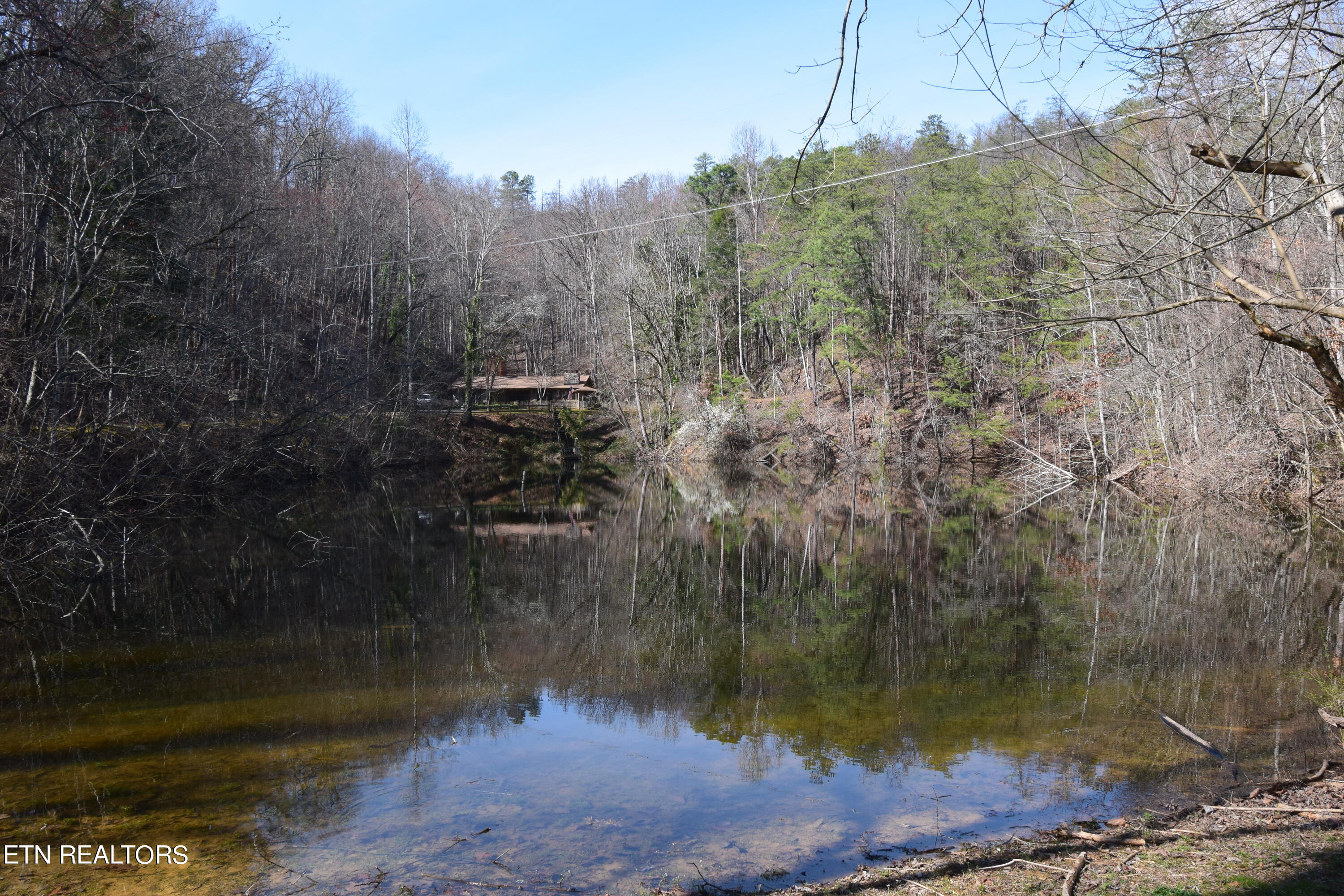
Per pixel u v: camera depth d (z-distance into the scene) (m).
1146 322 22.11
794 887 4.98
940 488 33.09
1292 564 16.50
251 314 27.50
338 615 13.41
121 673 10.08
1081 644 11.30
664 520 26.59
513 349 68.88
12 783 6.87
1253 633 11.58
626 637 12.27
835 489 34.09
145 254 20.88
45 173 16.16
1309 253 14.65
